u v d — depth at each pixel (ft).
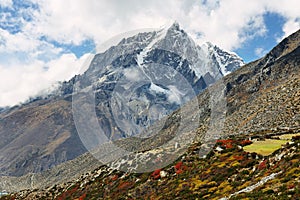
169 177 164.55
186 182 148.56
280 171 106.73
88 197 207.62
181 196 132.87
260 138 194.18
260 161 139.85
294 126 346.95
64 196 246.88
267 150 157.99
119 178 210.79
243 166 143.13
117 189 188.34
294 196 73.97
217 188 128.47
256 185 105.40
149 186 164.35
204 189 135.03
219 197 113.70
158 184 163.84
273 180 99.19
